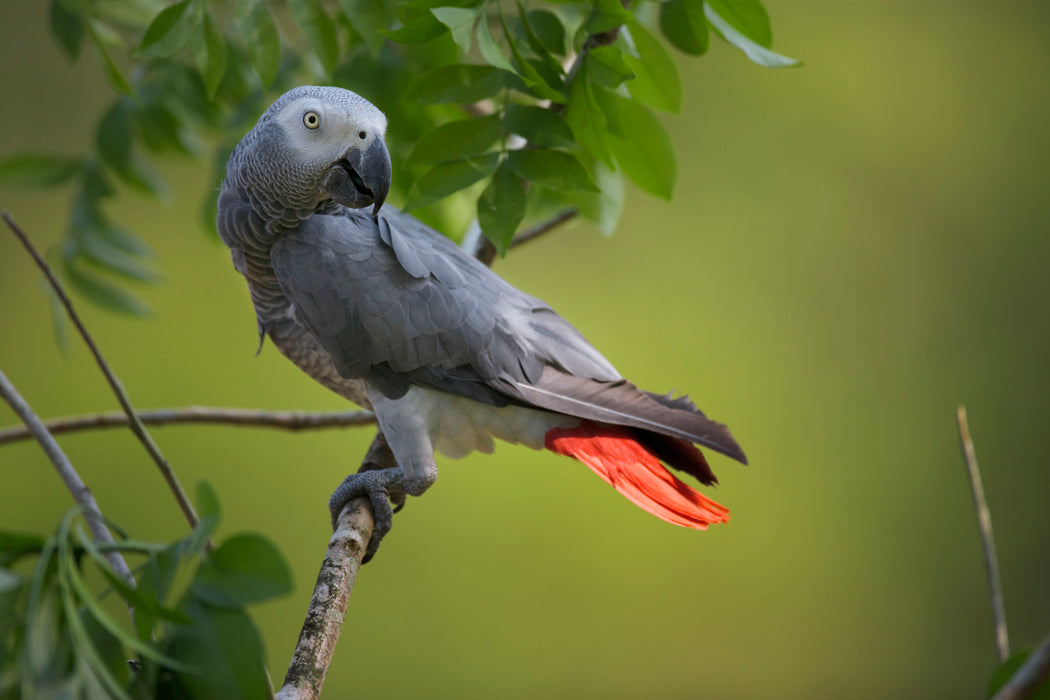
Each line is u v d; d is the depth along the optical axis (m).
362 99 3.66
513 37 3.84
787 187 13.18
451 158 3.68
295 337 4.14
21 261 12.19
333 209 3.89
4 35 12.13
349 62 4.61
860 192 13.15
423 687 10.46
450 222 5.01
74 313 3.45
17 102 12.13
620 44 3.73
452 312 3.81
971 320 12.91
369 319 3.75
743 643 10.95
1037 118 13.55
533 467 11.38
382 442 4.23
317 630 2.91
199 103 5.07
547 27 3.90
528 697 10.48
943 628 11.55
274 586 1.96
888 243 13.12
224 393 11.55
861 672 11.13
